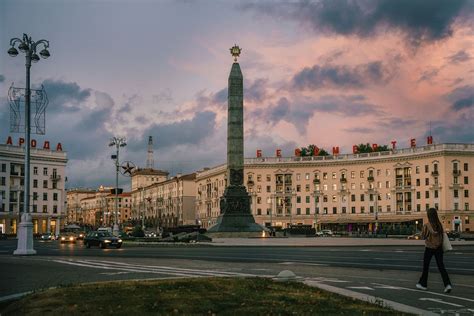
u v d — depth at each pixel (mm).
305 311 10820
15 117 33188
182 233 73125
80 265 24031
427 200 119500
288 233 93625
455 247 49188
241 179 73312
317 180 137500
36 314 10445
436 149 118062
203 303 11461
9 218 122812
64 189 134375
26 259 28750
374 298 12625
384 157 128000
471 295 14336
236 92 73000
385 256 32125
